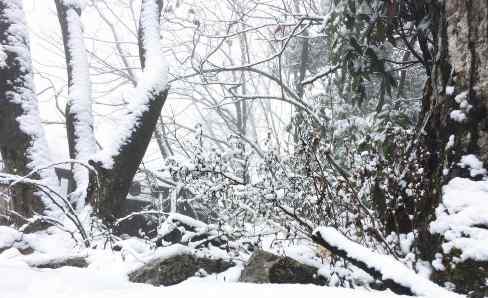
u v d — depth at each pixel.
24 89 7.52
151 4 8.72
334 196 4.11
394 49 10.68
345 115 8.40
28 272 2.37
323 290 1.87
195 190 4.87
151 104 7.34
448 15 3.52
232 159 4.72
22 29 7.78
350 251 2.38
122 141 6.98
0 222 7.12
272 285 1.97
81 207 7.14
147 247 4.79
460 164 3.20
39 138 7.41
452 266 2.84
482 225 2.85
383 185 3.95
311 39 14.11
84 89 8.70
